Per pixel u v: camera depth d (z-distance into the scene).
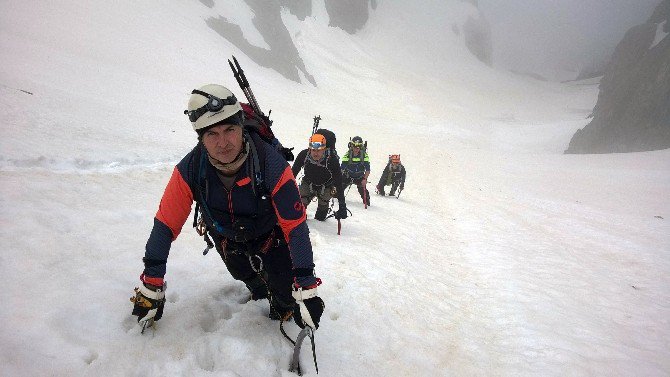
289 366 2.32
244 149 1.94
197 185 2.00
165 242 2.05
